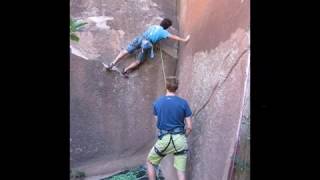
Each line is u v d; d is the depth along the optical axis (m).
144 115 6.49
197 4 5.91
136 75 6.50
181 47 6.51
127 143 6.41
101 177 6.18
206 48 5.50
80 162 6.20
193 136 5.58
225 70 4.84
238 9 4.62
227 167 4.49
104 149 6.31
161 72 6.57
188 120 5.29
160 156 5.33
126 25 6.53
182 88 6.29
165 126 5.25
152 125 6.51
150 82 6.54
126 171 6.28
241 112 4.29
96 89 6.34
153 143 6.48
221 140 4.75
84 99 6.29
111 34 6.46
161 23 6.38
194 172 5.46
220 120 4.84
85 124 6.27
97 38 6.40
